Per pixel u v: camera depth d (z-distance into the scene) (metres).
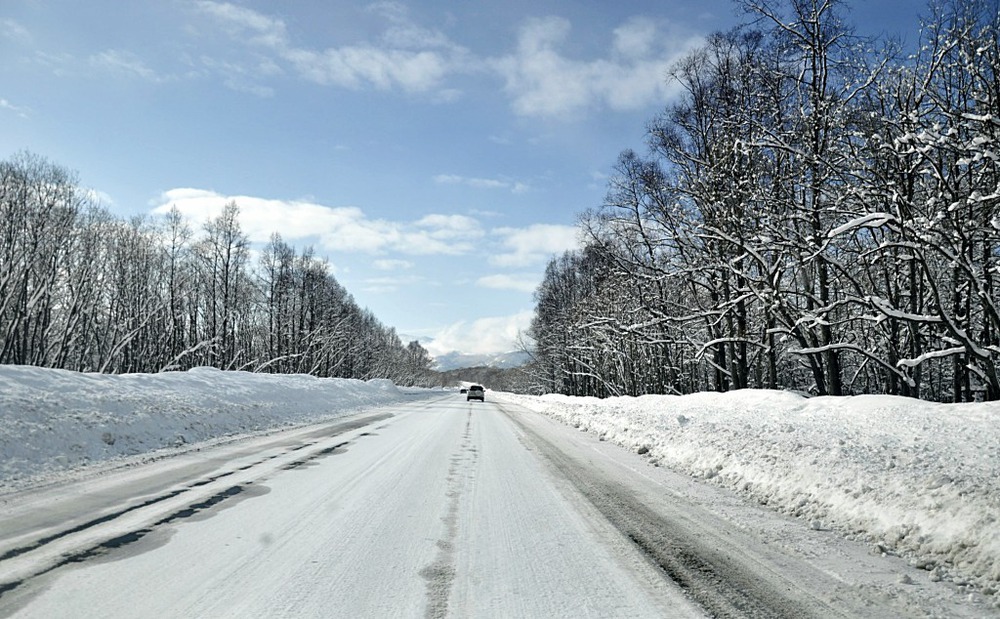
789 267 19.31
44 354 37.03
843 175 16.20
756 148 18.75
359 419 20.80
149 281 47.16
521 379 105.19
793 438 9.10
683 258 25.50
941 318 12.30
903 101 16.19
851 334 23.72
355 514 6.20
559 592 3.99
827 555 4.91
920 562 4.63
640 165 27.36
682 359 37.50
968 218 13.00
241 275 50.72
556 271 60.91
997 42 13.93
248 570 4.32
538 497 7.27
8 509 5.98
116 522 5.62
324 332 65.88
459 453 11.57
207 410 15.29
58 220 36.78
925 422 9.16
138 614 3.45
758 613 3.65
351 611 3.58
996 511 4.84
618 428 15.41
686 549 5.06
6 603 3.56
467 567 4.52
